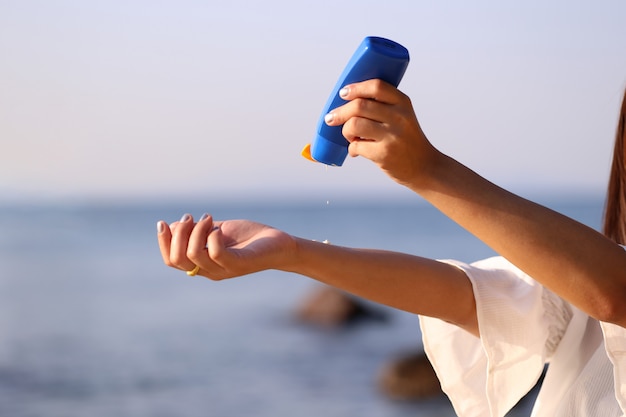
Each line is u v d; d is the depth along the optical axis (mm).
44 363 14727
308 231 45625
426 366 11523
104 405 11977
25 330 18016
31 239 41312
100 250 36000
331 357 14695
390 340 16016
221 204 94312
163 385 13055
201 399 12125
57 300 22516
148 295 23031
